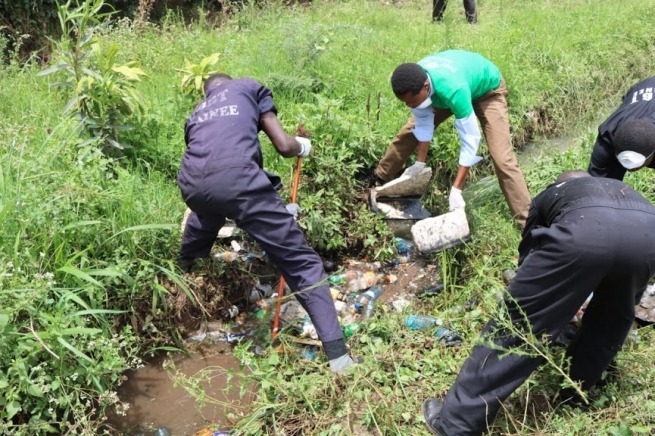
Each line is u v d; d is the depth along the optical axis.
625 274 2.47
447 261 4.16
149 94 5.43
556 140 6.28
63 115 4.34
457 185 4.13
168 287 3.80
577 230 2.44
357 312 3.97
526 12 8.81
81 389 3.07
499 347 2.63
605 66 7.27
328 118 4.77
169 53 6.53
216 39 7.25
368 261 4.48
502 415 2.97
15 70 5.72
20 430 2.78
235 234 4.26
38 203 3.39
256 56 6.30
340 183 4.52
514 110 6.08
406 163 5.02
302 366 3.37
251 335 3.87
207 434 3.15
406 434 2.88
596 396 3.03
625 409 2.87
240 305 4.06
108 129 4.34
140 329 3.71
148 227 3.50
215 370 3.61
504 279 3.94
